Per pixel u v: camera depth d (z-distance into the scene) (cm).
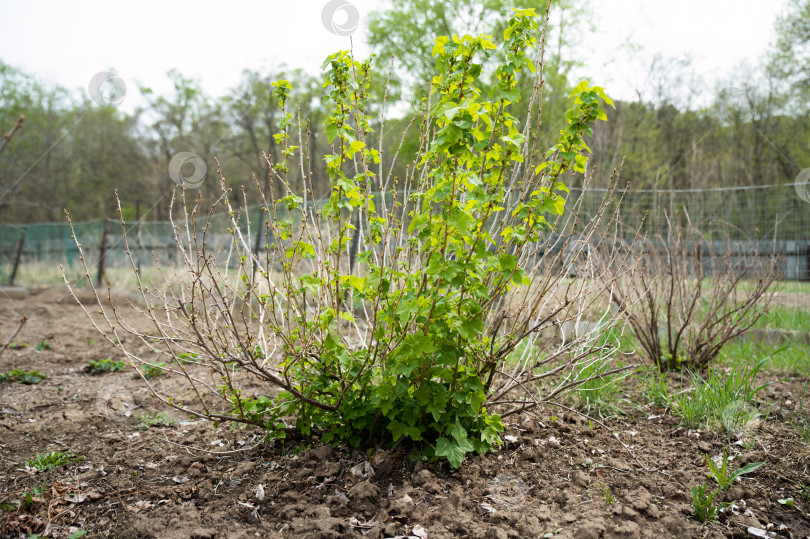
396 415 281
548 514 234
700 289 457
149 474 286
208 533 222
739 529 226
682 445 309
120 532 229
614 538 216
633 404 376
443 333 251
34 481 281
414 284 270
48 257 1484
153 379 485
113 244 1193
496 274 283
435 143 218
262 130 2245
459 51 229
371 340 285
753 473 273
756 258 515
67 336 693
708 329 457
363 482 257
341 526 224
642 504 239
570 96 248
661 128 2128
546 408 362
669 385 414
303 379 289
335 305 280
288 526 228
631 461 288
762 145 2172
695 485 260
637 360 474
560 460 287
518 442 304
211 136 2561
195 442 329
